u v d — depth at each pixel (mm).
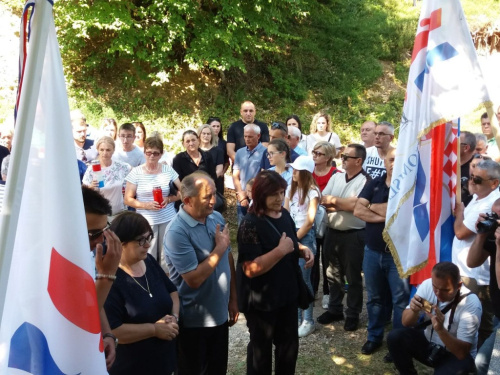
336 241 4891
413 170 3682
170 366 2896
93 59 10164
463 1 16656
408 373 3793
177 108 10750
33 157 1790
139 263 2912
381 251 4328
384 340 4758
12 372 1749
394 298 4320
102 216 2387
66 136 1794
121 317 2686
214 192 3230
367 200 4395
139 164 6352
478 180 3729
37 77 1634
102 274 2367
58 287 1796
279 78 12633
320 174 5453
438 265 3439
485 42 14047
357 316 4969
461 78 3475
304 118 12031
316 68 13719
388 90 13844
